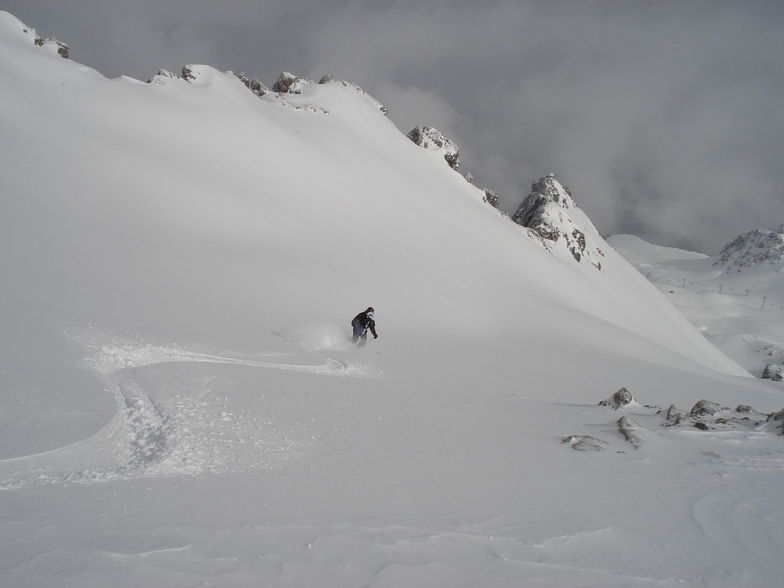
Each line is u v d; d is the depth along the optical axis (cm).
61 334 977
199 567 321
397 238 4309
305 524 413
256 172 4088
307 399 872
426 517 459
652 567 402
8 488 416
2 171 2461
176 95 4559
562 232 8088
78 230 2130
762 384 4078
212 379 899
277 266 2791
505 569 377
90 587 279
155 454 546
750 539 466
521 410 1020
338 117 6359
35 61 4066
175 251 2403
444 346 2327
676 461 697
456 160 7844
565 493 555
